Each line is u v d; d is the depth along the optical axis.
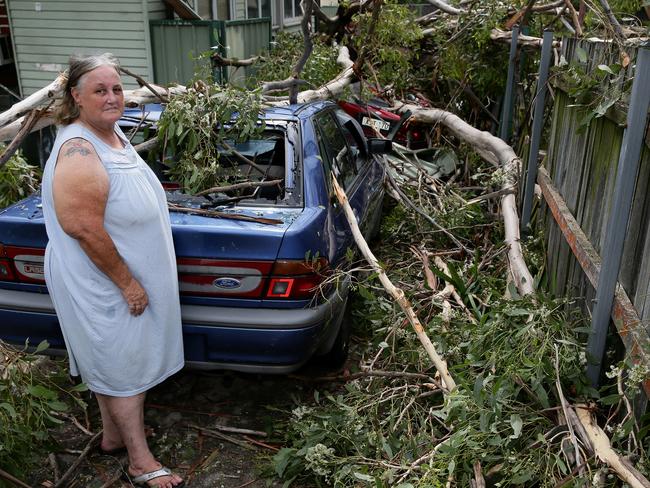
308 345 3.27
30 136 5.48
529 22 7.31
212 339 3.23
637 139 2.45
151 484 3.04
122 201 2.77
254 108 3.82
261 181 3.67
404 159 6.71
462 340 3.47
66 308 2.88
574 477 2.40
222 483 3.13
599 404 2.81
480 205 6.05
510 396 2.82
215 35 8.70
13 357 2.95
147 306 2.93
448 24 7.66
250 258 3.14
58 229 2.78
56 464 3.18
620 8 5.10
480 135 6.36
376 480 2.56
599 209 3.12
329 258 3.41
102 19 8.92
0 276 3.30
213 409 3.70
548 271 4.29
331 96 5.92
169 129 3.73
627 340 2.46
